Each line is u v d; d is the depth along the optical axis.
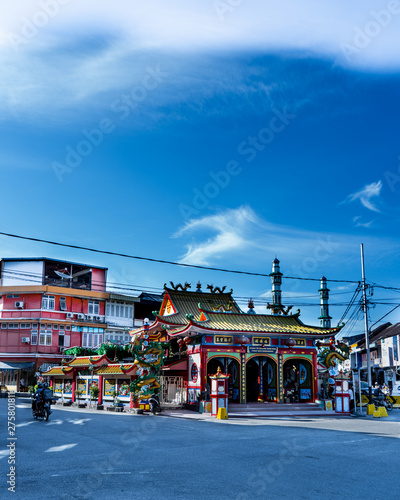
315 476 10.12
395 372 51.50
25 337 52.53
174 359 34.69
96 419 23.22
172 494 8.49
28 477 9.66
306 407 32.12
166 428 19.61
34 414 22.56
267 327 33.41
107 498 8.19
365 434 18.23
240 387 31.69
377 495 8.61
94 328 56.38
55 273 55.75
